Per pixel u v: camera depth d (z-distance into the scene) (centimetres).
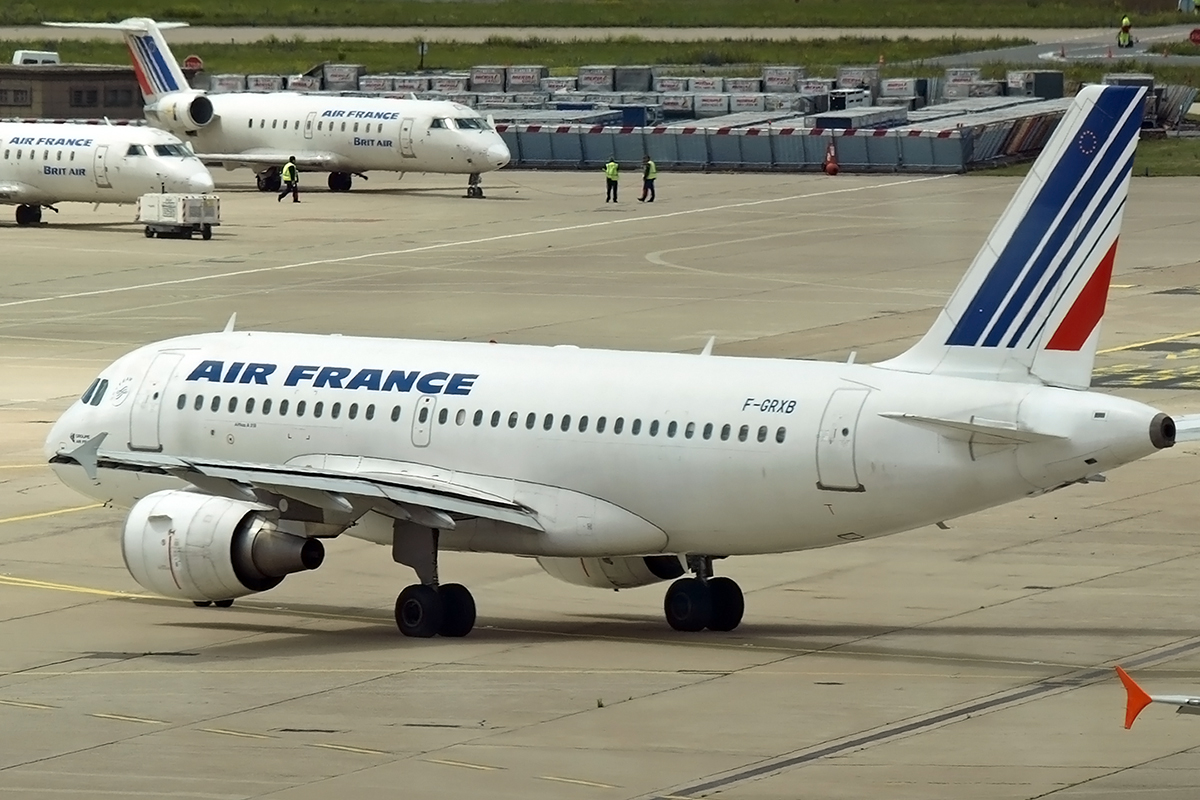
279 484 10219
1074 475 9744
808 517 10225
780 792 7600
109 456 10456
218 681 9606
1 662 10056
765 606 11356
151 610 11388
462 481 10975
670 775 7862
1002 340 10156
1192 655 9956
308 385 11512
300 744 8394
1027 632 10544
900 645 10300
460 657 10138
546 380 10925
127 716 8912
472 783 7788
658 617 11250
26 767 8062
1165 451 16050
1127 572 12031
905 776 7800
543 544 10762
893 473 9931
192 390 11831
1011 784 7650
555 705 9050
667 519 10544
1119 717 8700
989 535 13200
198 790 7712
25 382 19012
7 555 12756
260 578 10631
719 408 10388
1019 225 10100
